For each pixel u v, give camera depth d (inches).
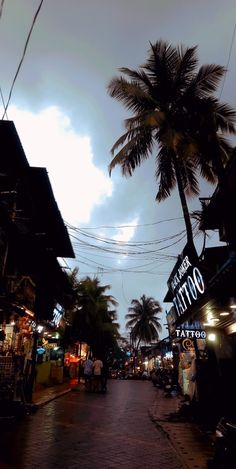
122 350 4183.1
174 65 657.0
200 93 637.9
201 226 570.9
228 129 609.9
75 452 289.4
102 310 1752.0
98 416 491.2
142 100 654.5
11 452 277.9
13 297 495.5
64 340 1125.1
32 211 621.6
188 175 699.4
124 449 309.1
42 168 570.3
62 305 972.6
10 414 434.6
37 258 636.1
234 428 214.1
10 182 535.5
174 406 630.5
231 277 269.3
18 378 458.3
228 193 462.9
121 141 655.1
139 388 1117.1
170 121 617.3
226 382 446.0
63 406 575.8
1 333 475.2
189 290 453.4
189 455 286.7
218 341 477.1
